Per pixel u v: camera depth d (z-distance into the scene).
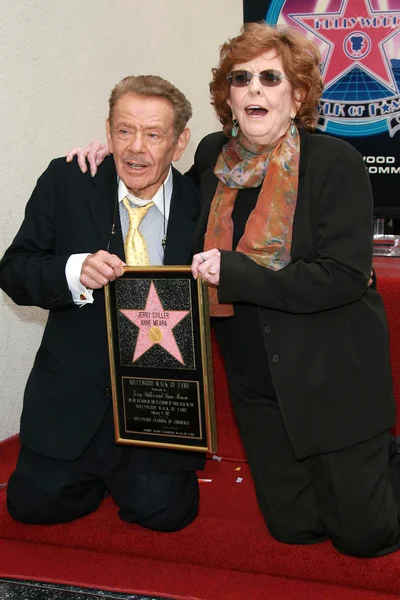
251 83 1.78
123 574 2.01
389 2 2.63
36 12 2.74
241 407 2.02
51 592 1.93
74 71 2.97
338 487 1.89
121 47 3.26
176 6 3.66
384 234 2.94
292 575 1.96
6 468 2.71
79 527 2.13
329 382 1.84
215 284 1.78
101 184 2.03
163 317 1.89
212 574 2.01
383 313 1.94
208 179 1.99
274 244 1.80
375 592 1.91
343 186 1.78
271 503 2.01
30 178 2.79
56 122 2.89
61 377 2.04
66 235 2.02
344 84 2.73
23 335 2.87
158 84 1.89
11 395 2.83
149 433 1.97
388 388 1.91
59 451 2.01
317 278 1.75
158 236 2.02
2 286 2.05
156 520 2.04
